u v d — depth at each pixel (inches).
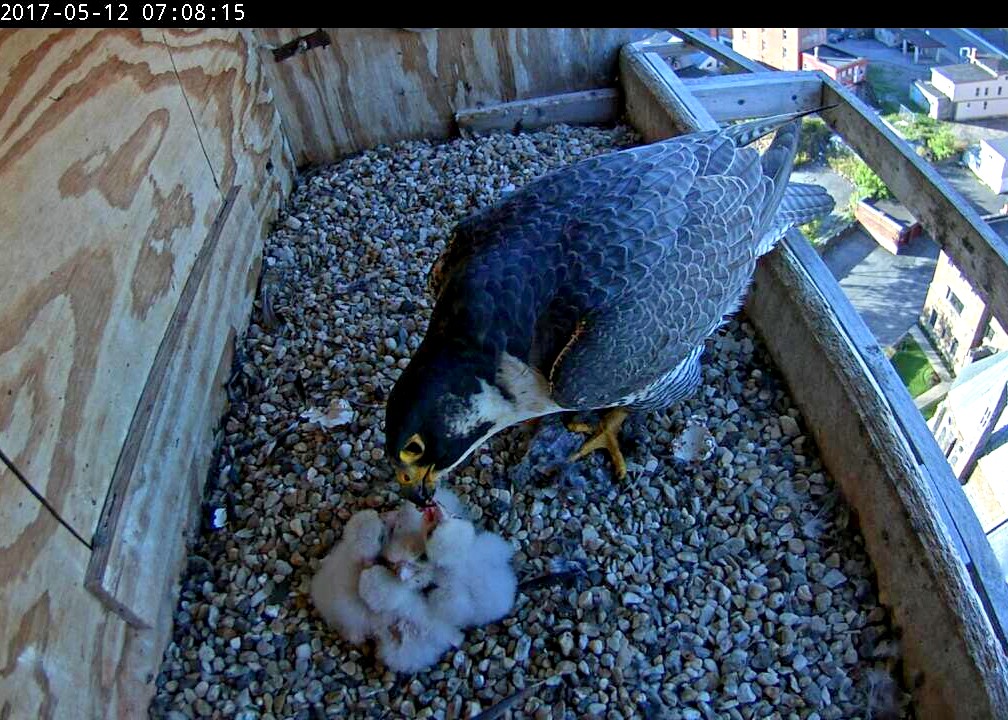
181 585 26.4
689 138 27.5
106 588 21.9
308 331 34.2
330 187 42.0
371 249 37.9
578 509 27.8
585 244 23.5
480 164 42.5
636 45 44.4
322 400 31.5
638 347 23.1
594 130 44.8
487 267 23.1
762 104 39.8
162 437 26.1
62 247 22.5
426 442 21.9
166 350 27.8
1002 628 20.6
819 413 28.0
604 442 29.0
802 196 30.9
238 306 33.9
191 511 27.5
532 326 23.0
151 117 28.6
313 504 28.3
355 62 41.9
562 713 23.2
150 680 24.0
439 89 43.9
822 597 25.0
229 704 24.0
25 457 19.9
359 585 23.9
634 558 26.4
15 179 20.7
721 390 30.9
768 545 26.5
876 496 24.7
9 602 18.6
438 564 24.0
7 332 19.8
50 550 20.4
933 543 22.2
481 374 22.3
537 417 29.6
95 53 25.3
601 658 24.2
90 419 22.9
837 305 28.4
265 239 38.4
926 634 22.2
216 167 34.0
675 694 23.5
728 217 25.6
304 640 25.2
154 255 27.8
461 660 24.5
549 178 26.1
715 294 25.1
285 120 42.7
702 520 27.4
